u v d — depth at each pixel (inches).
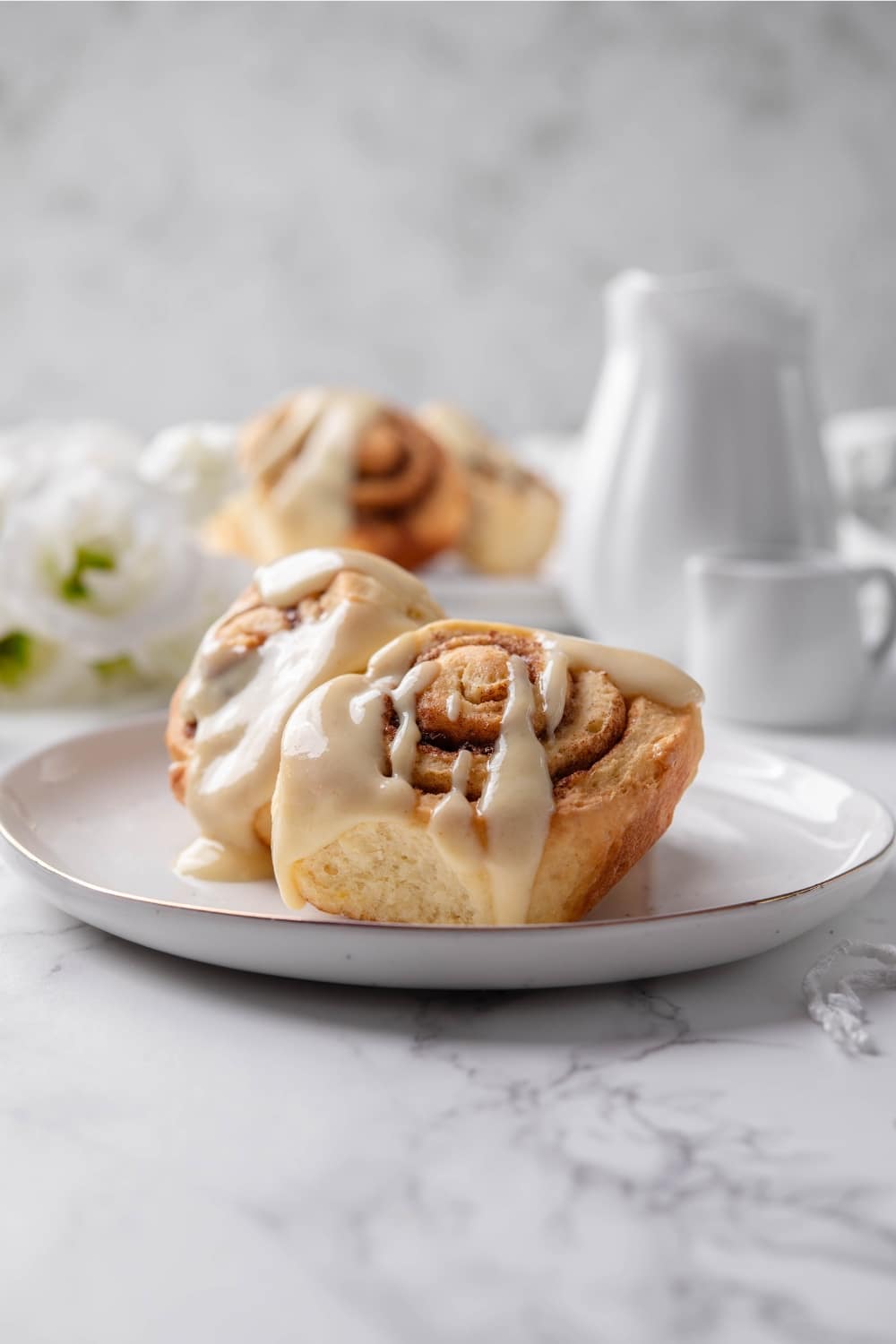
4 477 37.0
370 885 27.3
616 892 28.2
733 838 29.5
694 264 71.6
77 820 29.8
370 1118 22.7
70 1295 18.4
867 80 68.8
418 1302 18.3
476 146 70.9
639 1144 22.0
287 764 27.3
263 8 69.2
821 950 27.7
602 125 70.4
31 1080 23.8
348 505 40.9
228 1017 26.3
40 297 72.1
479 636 28.3
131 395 73.6
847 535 45.6
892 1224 20.0
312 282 72.5
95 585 35.4
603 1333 17.7
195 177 71.0
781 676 35.3
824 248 71.1
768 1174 21.2
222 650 29.0
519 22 69.4
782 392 37.4
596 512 38.1
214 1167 21.3
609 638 38.5
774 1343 17.6
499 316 72.9
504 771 27.1
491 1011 26.6
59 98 69.5
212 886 28.3
